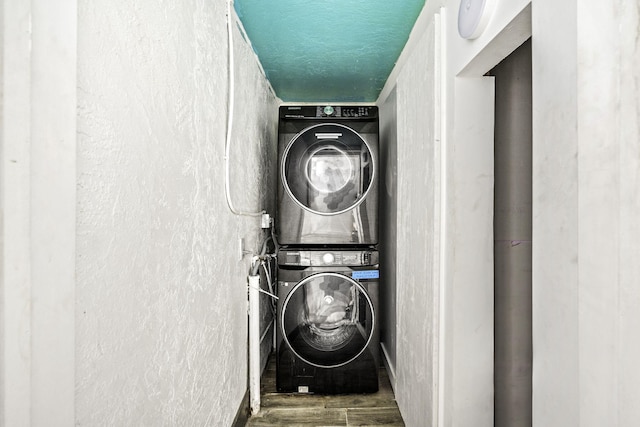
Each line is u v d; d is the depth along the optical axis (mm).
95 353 699
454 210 1423
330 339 2414
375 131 2434
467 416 1420
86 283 669
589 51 689
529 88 1396
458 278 1416
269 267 2645
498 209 1426
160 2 980
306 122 2455
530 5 923
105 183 728
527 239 1400
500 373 1431
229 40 1628
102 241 719
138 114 862
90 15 674
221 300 1583
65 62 557
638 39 606
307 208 2412
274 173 3273
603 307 661
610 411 650
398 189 2338
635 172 610
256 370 2170
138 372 870
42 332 517
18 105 482
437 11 1663
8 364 471
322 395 2416
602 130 665
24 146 489
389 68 2711
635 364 613
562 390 776
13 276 477
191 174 1222
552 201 813
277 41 2266
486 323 1417
